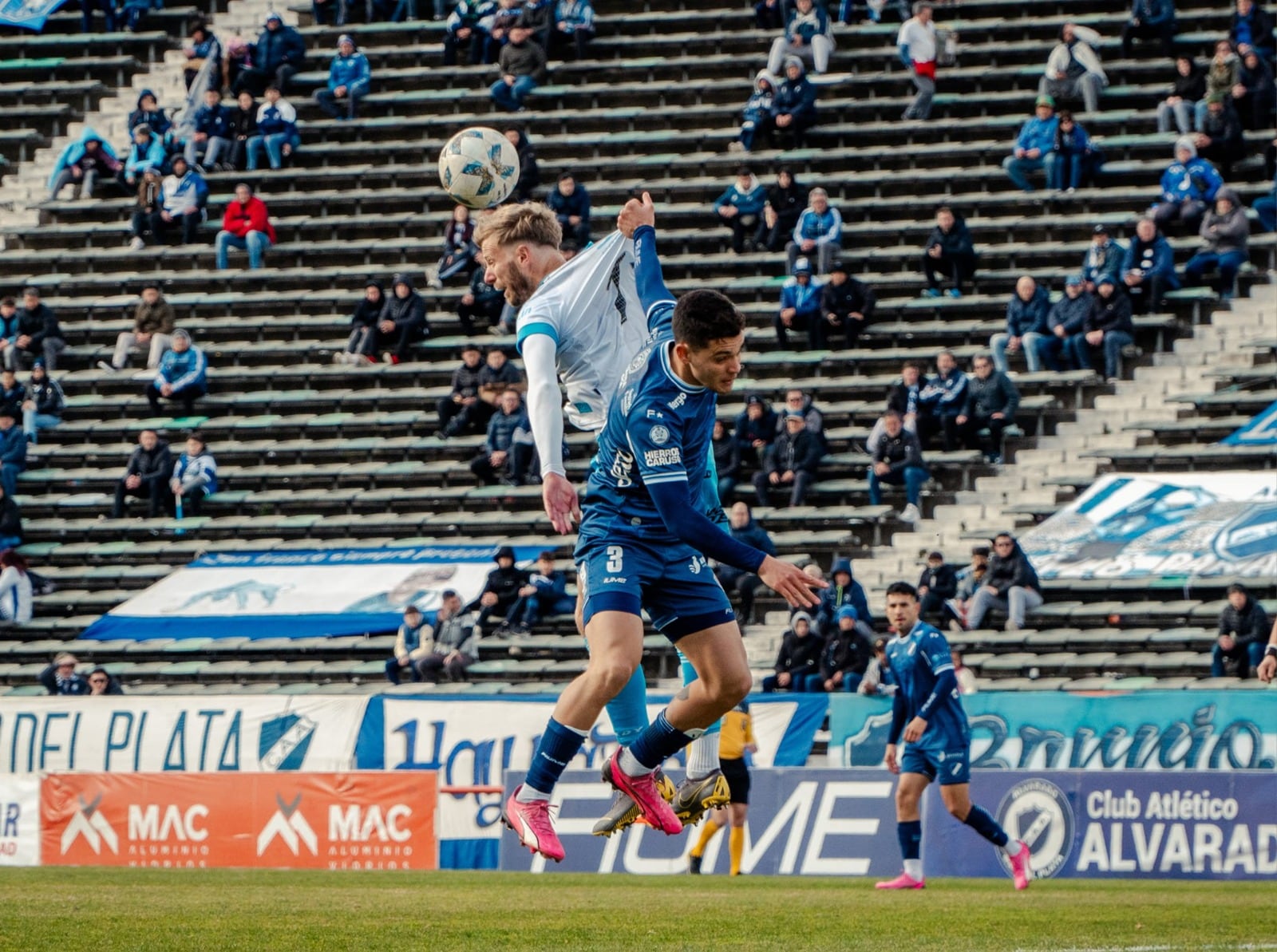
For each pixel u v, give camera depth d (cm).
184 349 9288
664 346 2166
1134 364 8350
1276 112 9250
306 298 9850
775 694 6119
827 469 8144
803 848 5284
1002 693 5784
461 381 8900
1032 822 5059
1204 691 5588
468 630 7388
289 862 5706
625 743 2405
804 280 8775
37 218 10694
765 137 10112
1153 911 3444
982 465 7988
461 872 5341
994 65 10119
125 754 6462
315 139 10719
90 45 11538
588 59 10744
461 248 9650
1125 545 7256
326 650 7819
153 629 7950
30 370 9681
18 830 6003
